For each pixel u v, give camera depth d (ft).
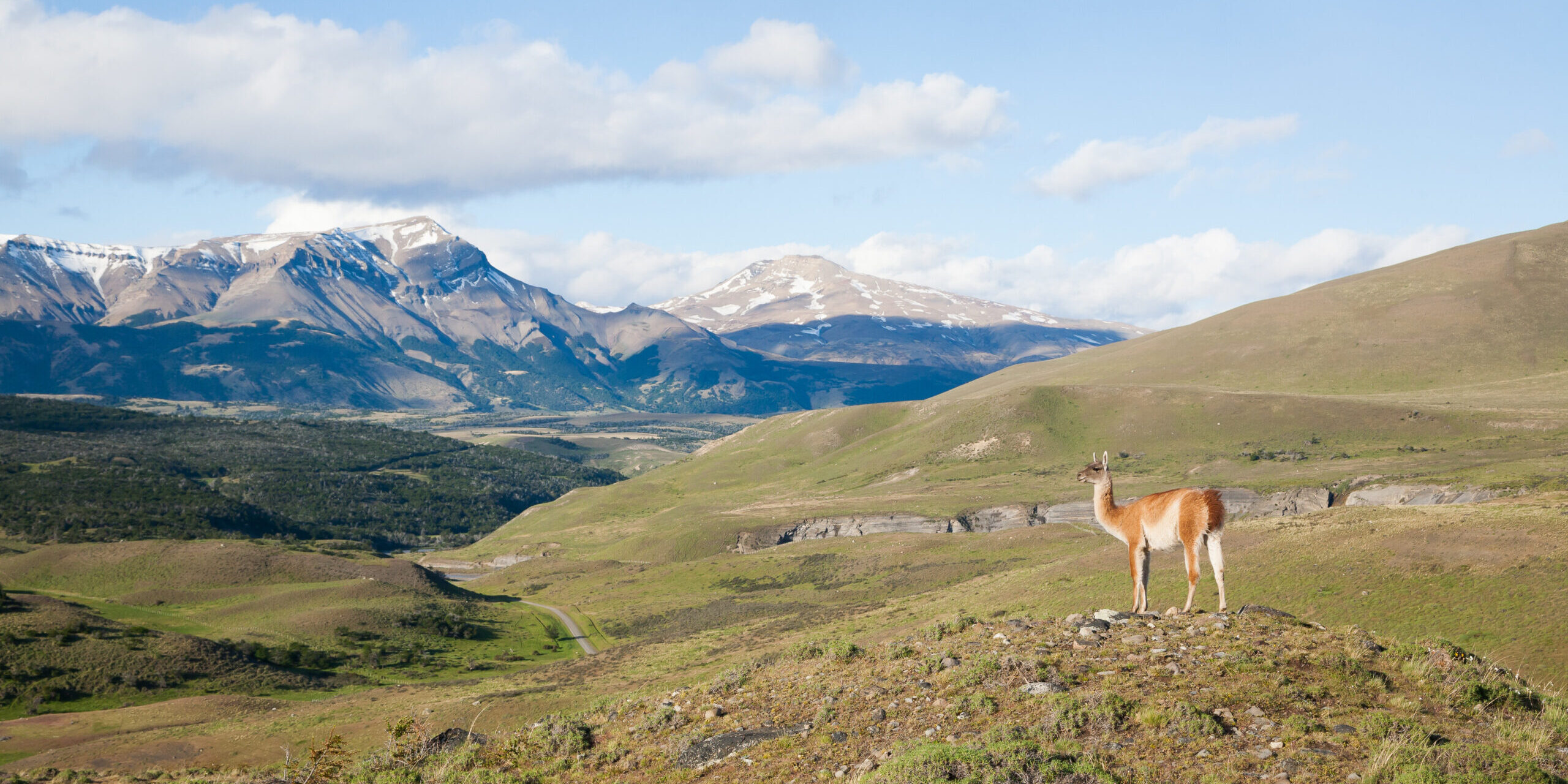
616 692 227.81
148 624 410.31
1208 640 45.60
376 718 205.46
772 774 39.01
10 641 324.39
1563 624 148.46
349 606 460.14
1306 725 35.40
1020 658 44.78
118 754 189.57
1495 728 36.29
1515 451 517.96
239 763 176.04
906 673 47.60
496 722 193.06
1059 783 31.73
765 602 441.68
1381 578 191.21
